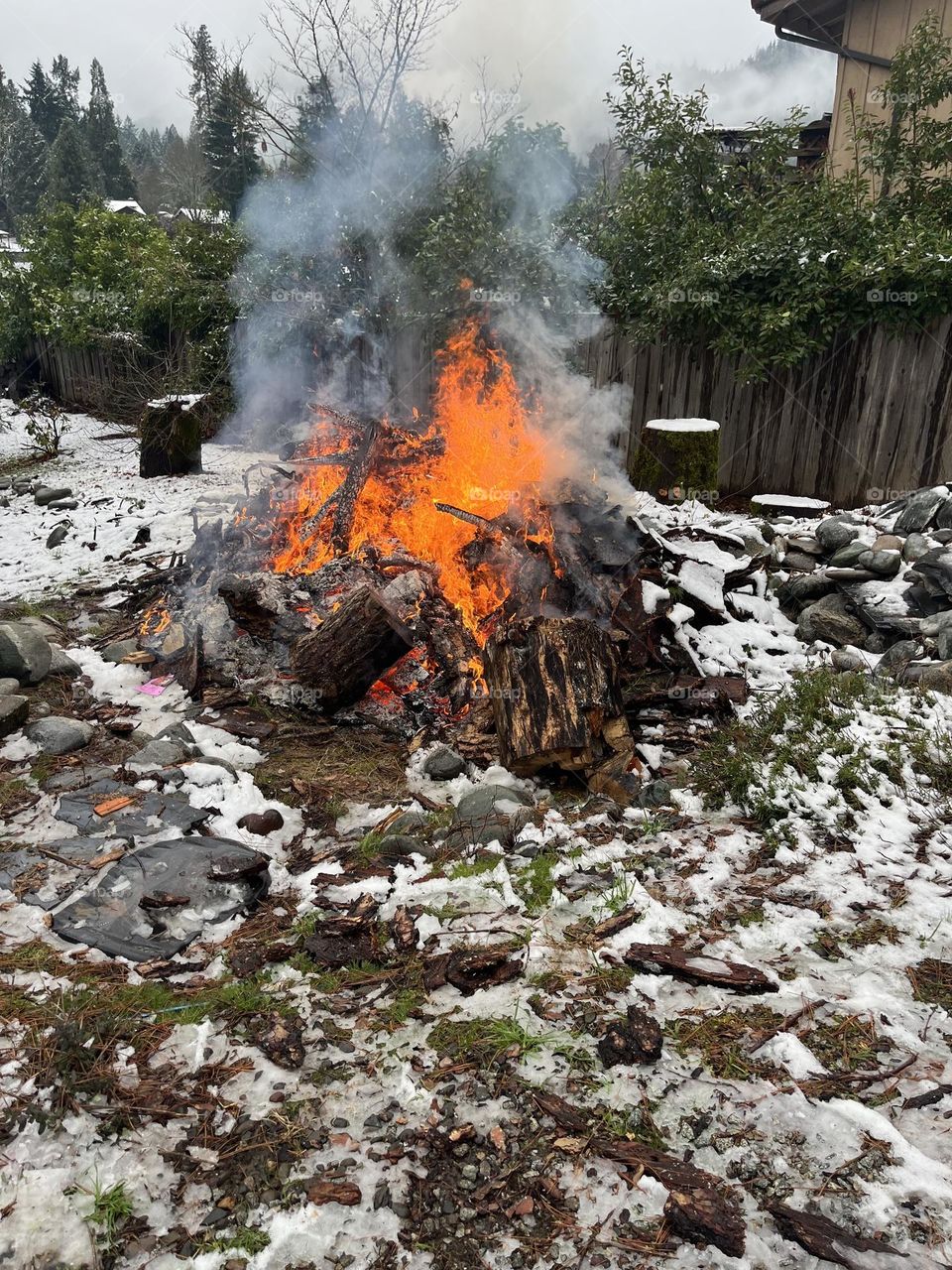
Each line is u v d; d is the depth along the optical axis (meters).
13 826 4.17
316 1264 2.11
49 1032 2.86
